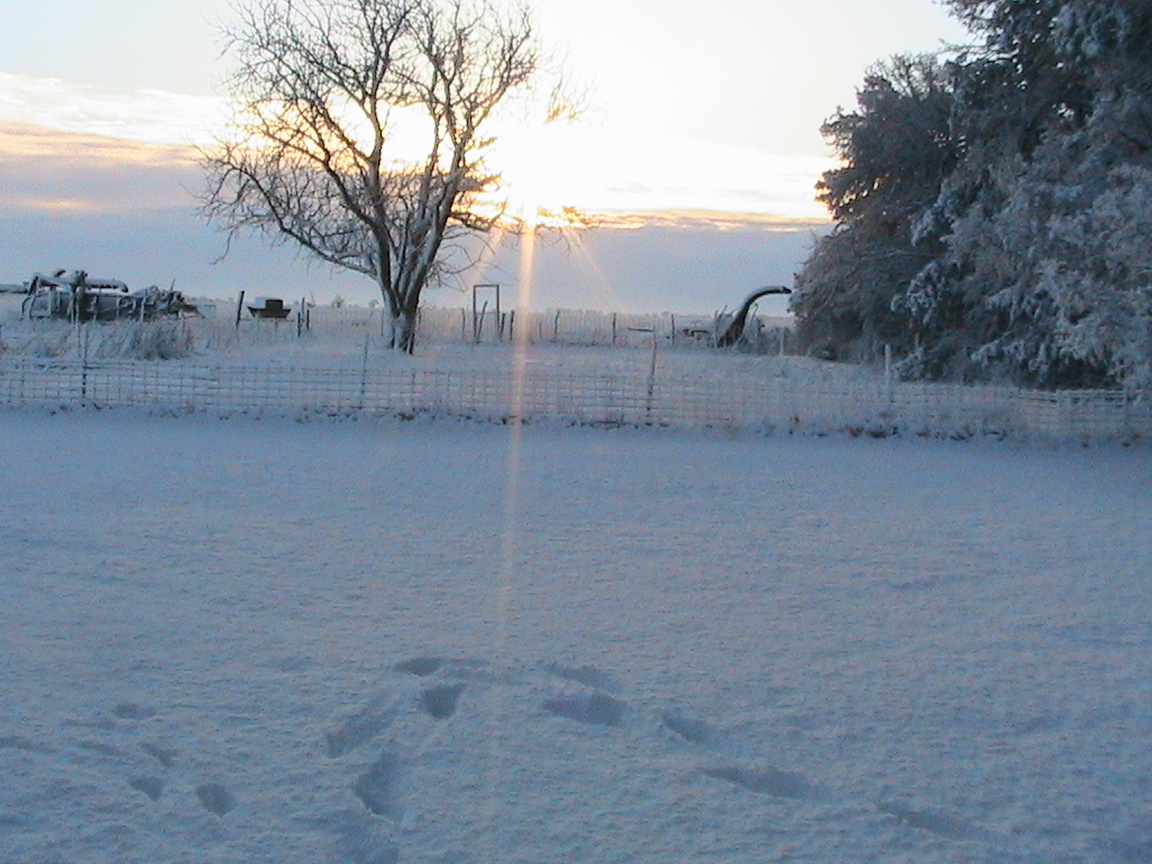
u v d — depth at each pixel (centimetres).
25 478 1374
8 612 813
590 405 2097
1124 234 1925
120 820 521
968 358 3020
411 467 1573
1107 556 1113
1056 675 751
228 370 2148
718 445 1930
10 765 569
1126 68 2431
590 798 558
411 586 927
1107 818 554
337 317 5294
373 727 643
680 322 5466
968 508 1383
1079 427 2092
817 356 3991
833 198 3662
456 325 5028
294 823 525
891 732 650
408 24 3588
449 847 509
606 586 945
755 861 502
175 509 1212
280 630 799
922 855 512
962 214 3069
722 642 802
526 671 729
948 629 849
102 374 2130
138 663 723
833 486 1527
